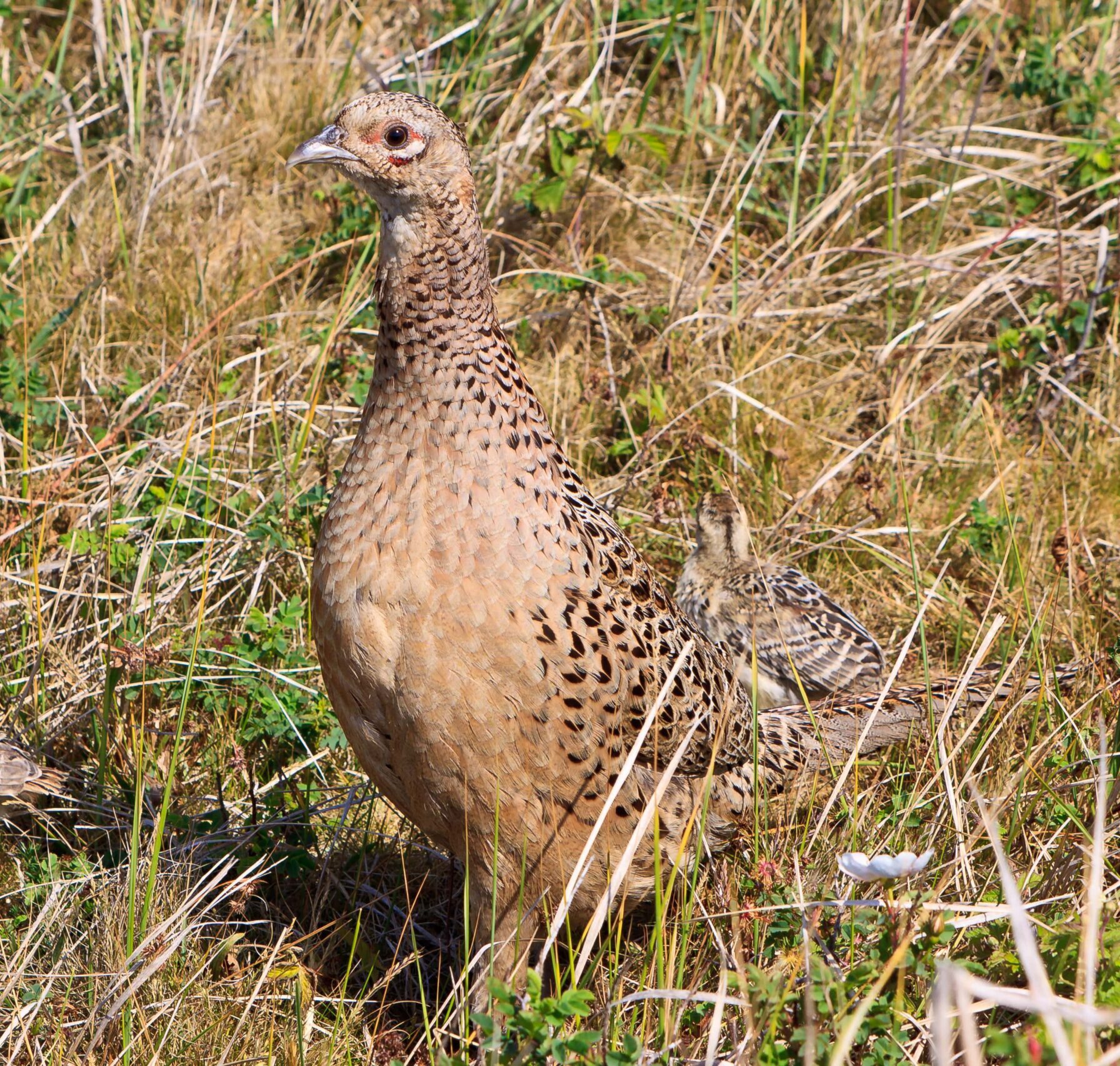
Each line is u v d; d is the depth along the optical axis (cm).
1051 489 1227
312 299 1372
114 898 816
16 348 1254
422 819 772
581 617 727
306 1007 775
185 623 1048
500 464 711
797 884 743
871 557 1195
